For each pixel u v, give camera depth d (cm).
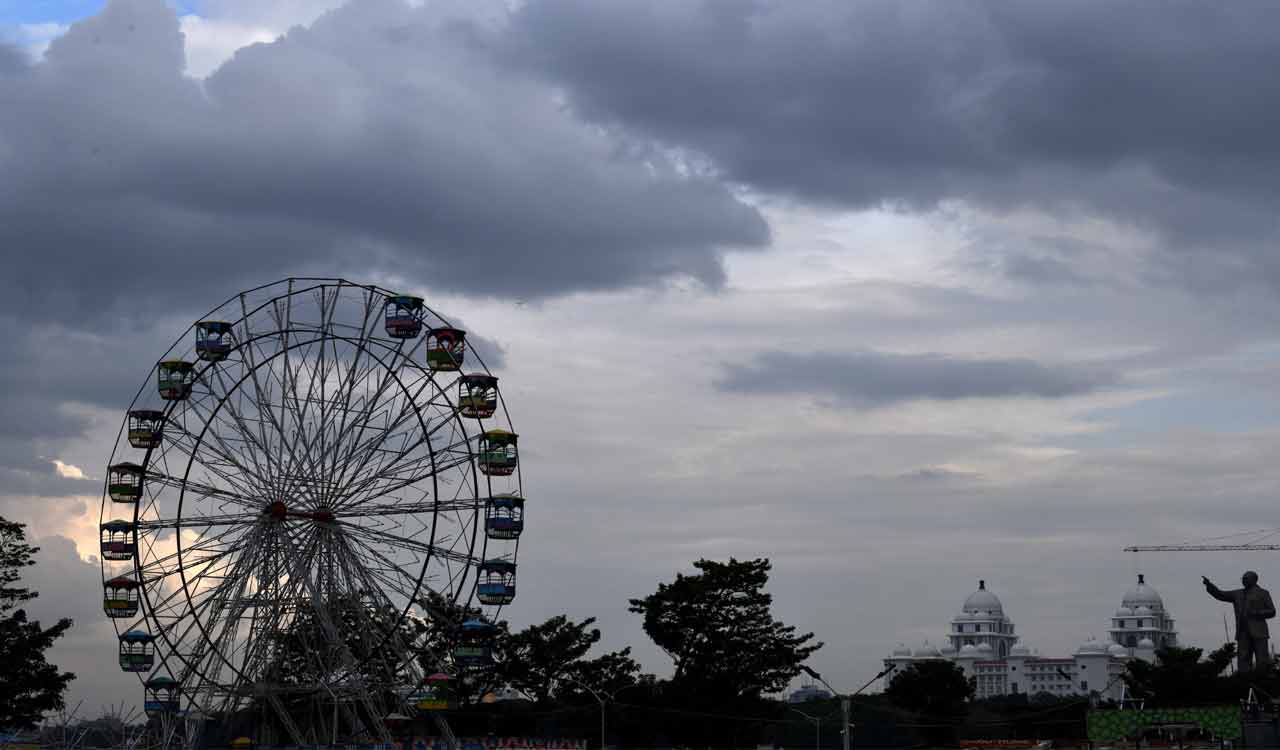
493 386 13150
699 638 18912
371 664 12594
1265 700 18562
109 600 12175
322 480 12300
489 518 12875
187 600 12062
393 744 12538
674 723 18262
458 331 13088
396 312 12838
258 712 13525
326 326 12556
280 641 12275
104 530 12194
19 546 14462
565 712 18375
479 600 12900
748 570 18975
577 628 19225
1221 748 14212
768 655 18525
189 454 12281
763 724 18650
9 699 13738
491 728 18500
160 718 12862
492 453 13025
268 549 12175
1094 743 17650
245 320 12475
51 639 14162
